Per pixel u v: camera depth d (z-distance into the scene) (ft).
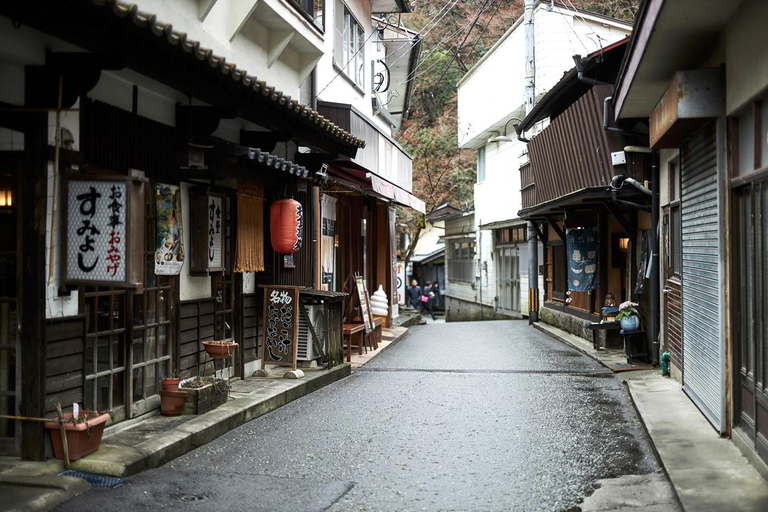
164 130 29.01
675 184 39.91
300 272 45.65
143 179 21.24
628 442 27.20
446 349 59.77
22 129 21.08
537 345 62.49
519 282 97.60
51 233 21.16
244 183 36.22
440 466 24.16
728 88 25.09
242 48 40.09
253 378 38.83
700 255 30.50
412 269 163.53
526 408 33.78
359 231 68.59
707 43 27.37
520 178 84.99
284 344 39.52
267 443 27.27
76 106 22.99
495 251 109.09
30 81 21.04
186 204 31.76
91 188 21.06
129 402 27.07
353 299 60.54
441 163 123.44
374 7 73.92
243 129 38.29
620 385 40.50
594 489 21.50
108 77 25.34
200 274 32.42
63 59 20.85
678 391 35.70
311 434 28.73
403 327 79.25
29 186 21.17
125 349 26.73
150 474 22.68
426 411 33.27
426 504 20.30
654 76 31.81
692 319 32.86
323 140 40.57
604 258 59.36
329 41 57.47
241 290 37.91
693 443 25.45
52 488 19.92
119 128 25.89
